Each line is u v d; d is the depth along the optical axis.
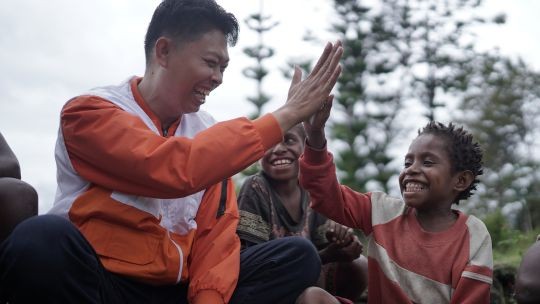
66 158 2.96
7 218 2.93
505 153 18.70
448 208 3.46
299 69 3.15
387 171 13.94
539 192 13.77
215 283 2.97
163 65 3.07
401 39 15.66
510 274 4.80
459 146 3.43
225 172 2.90
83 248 2.70
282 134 2.97
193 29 3.01
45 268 2.60
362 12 14.72
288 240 3.08
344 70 14.73
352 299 3.93
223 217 3.19
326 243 3.92
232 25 3.11
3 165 3.12
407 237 3.38
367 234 3.53
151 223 2.95
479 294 3.21
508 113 19.34
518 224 11.09
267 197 3.85
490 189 13.95
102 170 2.91
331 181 3.45
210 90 3.10
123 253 2.91
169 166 2.84
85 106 2.93
